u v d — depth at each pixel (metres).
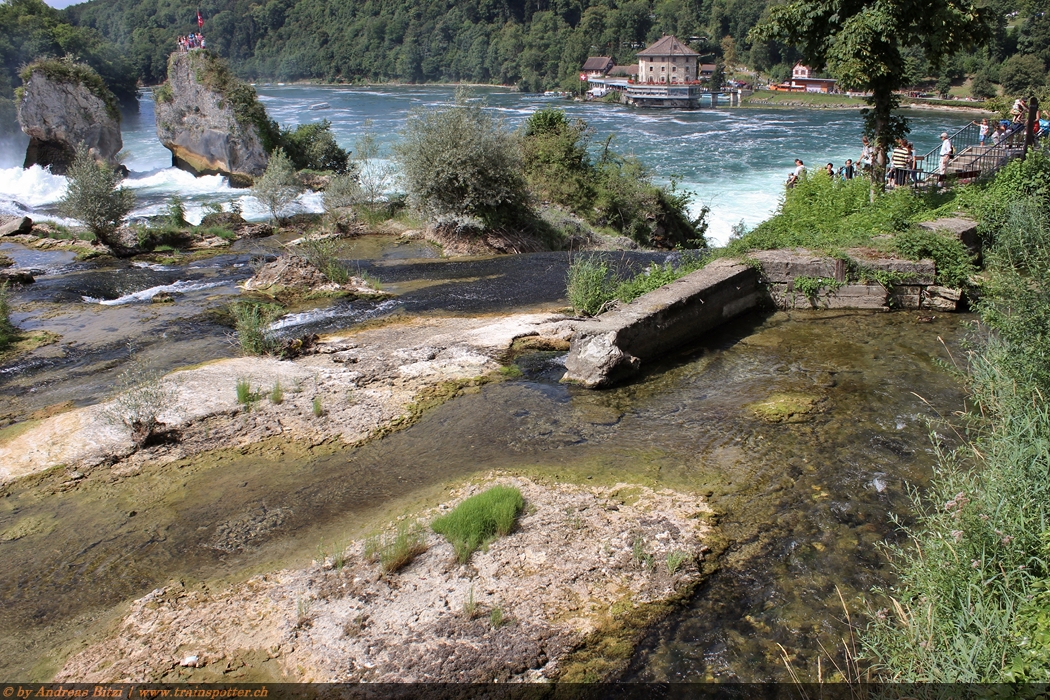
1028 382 6.27
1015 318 7.29
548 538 5.52
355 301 12.84
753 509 5.93
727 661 4.44
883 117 14.53
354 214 22.66
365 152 30.02
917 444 6.86
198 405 8.00
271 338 10.09
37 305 13.43
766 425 7.33
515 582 5.07
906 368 8.57
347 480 6.62
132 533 5.96
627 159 26.31
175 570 5.48
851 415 7.47
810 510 5.90
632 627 4.69
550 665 4.40
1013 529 4.38
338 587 5.10
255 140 34.03
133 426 7.41
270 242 20.50
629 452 6.89
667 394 8.20
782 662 4.42
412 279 14.64
